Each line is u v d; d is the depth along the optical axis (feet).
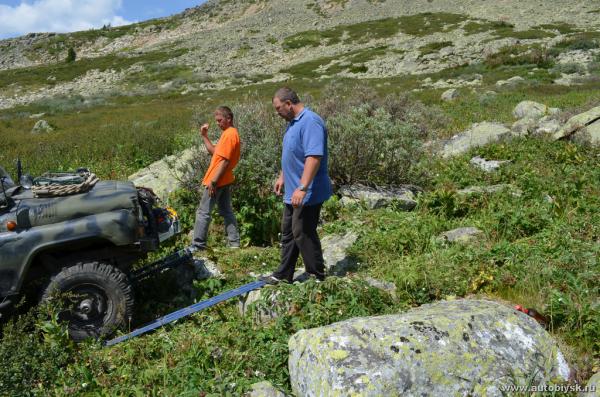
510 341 11.63
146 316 17.95
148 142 49.67
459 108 66.69
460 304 13.24
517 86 96.32
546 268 15.93
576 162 31.96
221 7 313.53
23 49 288.92
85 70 214.07
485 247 18.84
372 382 10.64
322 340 11.72
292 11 282.15
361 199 26.55
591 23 186.19
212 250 21.52
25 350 13.99
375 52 178.50
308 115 16.56
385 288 16.87
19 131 85.35
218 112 22.21
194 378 13.07
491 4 234.58
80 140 57.62
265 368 13.32
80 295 15.66
